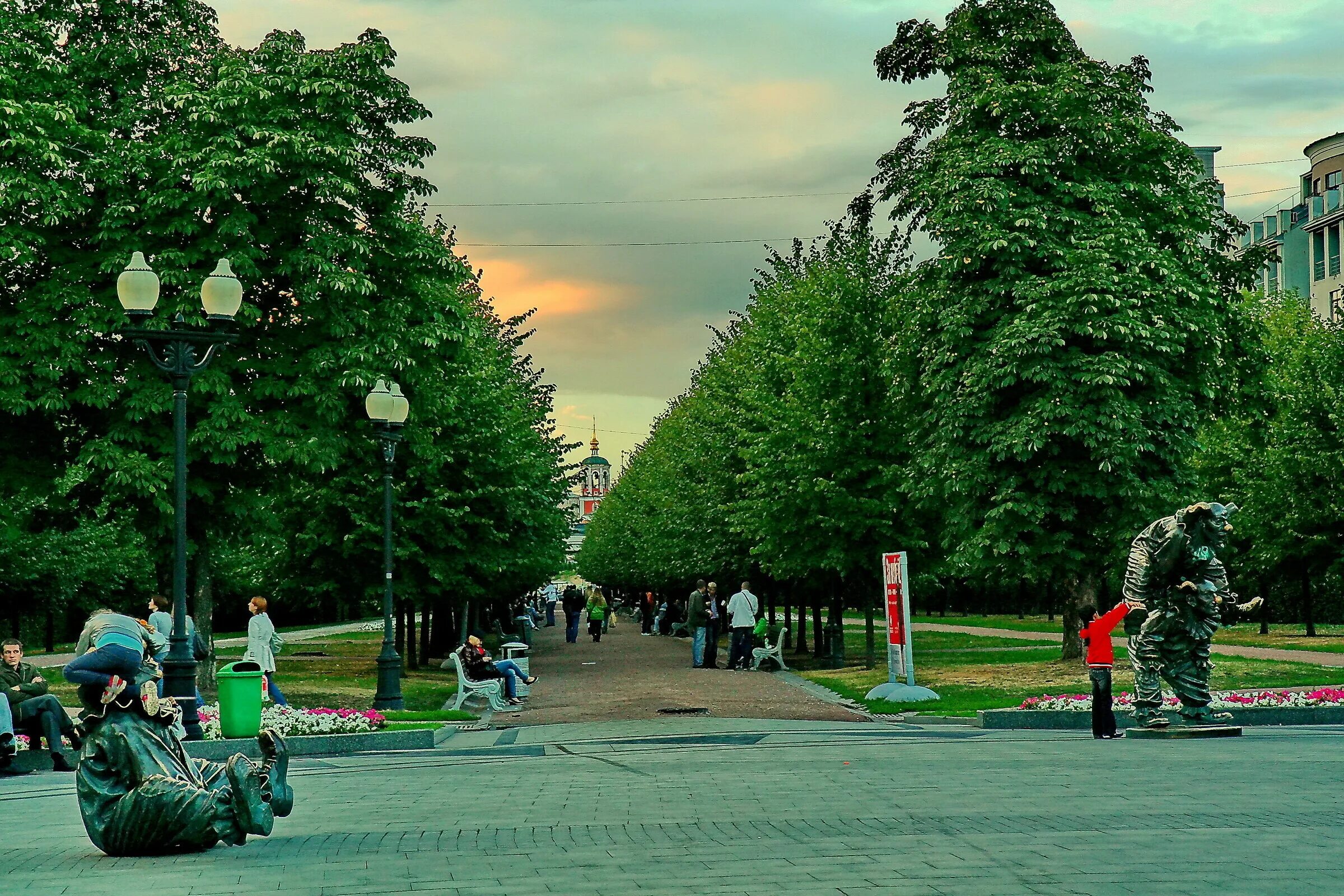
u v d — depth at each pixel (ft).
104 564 172.65
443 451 105.50
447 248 94.79
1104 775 40.98
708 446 148.77
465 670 85.40
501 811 35.35
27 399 79.77
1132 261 95.45
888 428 113.80
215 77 86.07
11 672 53.62
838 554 111.14
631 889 22.82
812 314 121.08
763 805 35.24
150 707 29.81
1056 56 104.53
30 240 79.30
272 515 89.15
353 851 28.58
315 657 144.87
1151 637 58.65
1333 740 54.03
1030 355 95.14
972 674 95.61
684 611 230.68
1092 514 98.73
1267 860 24.85
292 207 85.66
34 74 81.25
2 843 31.76
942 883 22.86
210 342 55.36
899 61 113.80
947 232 99.19
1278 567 150.30
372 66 87.61
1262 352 108.27
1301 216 283.38
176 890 24.03
